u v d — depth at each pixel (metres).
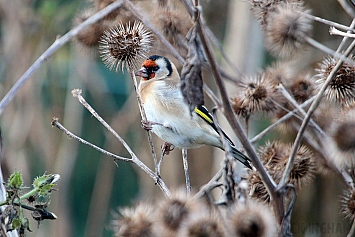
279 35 9.44
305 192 16.94
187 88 6.61
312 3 17.33
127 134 20.94
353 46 6.80
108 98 22.00
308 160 8.91
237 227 6.39
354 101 8.48
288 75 10.51
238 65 17.28
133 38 9.23
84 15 11.20
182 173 19.78
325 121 9.58
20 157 17.50
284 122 10.32
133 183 22.36
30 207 7.44
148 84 11.36
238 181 6.75
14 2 17.62
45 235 18.52
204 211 6.68
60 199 18.67
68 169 18.94
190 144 11.27
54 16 17.91
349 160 7.50
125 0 9.52
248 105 9.88
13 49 17.62
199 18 6.37
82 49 11.11
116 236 7.02
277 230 6.72
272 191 6.82
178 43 10.98
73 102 19.45
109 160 20.94
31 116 17.78
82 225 22.75
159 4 11.27
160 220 6.83
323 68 9.21
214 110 6.90
